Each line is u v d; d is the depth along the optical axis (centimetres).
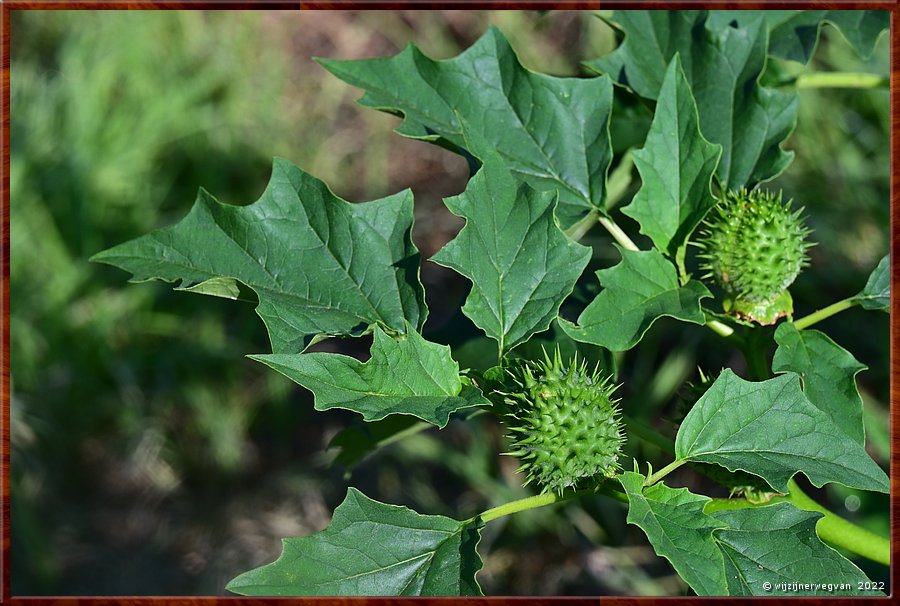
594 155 90
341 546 82
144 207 179
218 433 169
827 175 168
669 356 156
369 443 97
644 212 86
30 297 169
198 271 86
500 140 90
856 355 157
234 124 187
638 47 93
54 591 160
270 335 85
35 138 179
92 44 188
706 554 80
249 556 163
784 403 83
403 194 87
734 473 86
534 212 84
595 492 83
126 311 172
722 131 91
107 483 171
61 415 169
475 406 81
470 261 84
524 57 189
